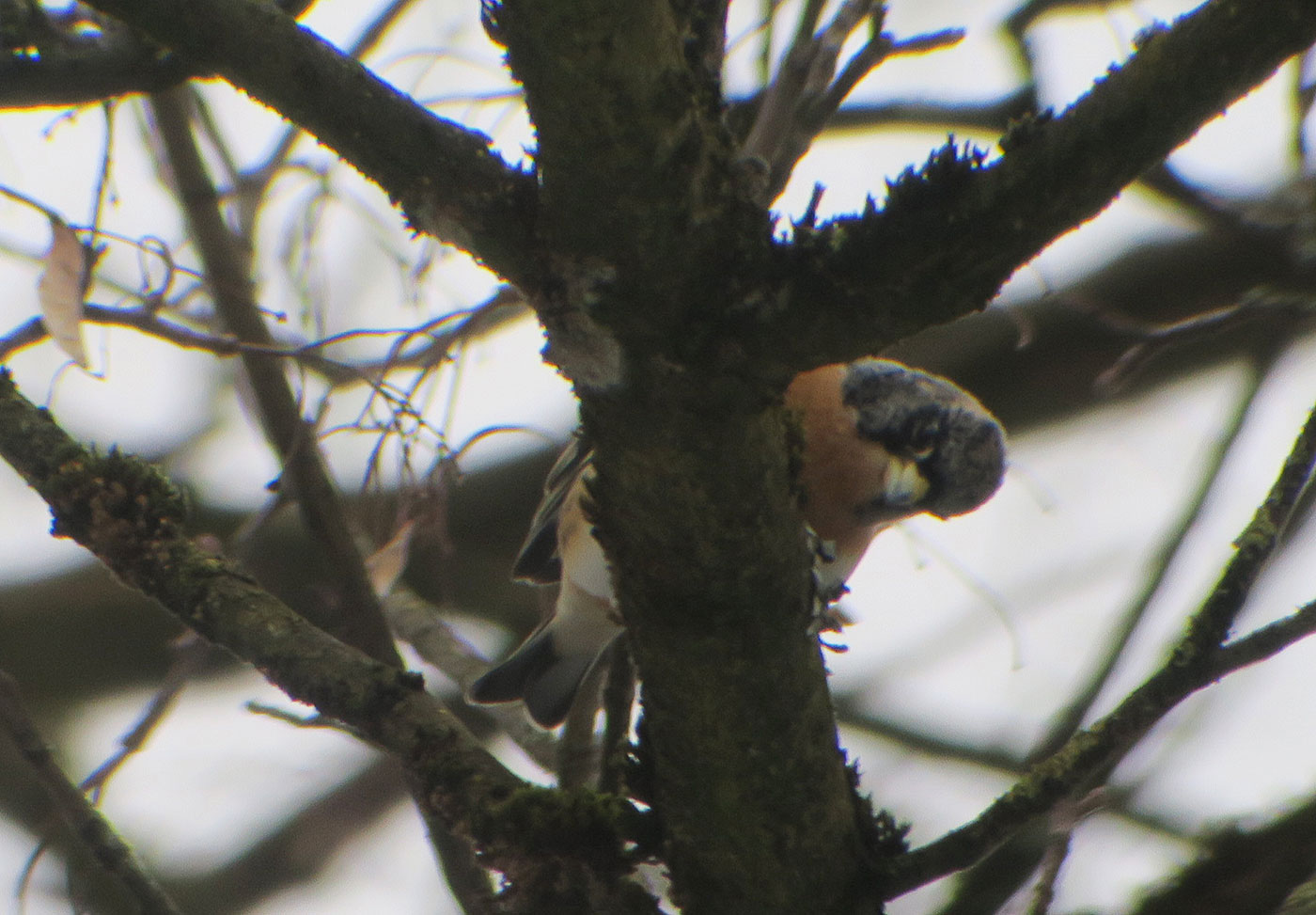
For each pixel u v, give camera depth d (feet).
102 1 13.55
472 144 13.25
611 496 13.91
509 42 12.03
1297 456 15.21
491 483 42.88
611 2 11.59
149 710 23.22
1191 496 28.91
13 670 43.06
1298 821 19.16
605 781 21.24
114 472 17.48
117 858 17.57
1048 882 15.76
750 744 14.73
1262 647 14.71
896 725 38.88
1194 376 44.45
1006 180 12.08
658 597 14.19
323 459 25.67
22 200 19.17
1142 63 11.64
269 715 17.63
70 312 18.97
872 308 12.65
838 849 15.39
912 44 21.02
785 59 22.17
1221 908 18.75
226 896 41.81
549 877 15.52
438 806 15.78
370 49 27.25
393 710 16.21
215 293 26.12
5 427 17.92
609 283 12.82
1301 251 33.96
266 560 39.52
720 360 12.98
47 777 17.61
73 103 18.98
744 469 13.51
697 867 15.60
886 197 12.48
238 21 13.46
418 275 27.55
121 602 43.60
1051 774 15.10
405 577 41.70
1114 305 43.98
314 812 42.65
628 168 12.30
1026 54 31.12
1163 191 35.19
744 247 12.73
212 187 26.45
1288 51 11.41
